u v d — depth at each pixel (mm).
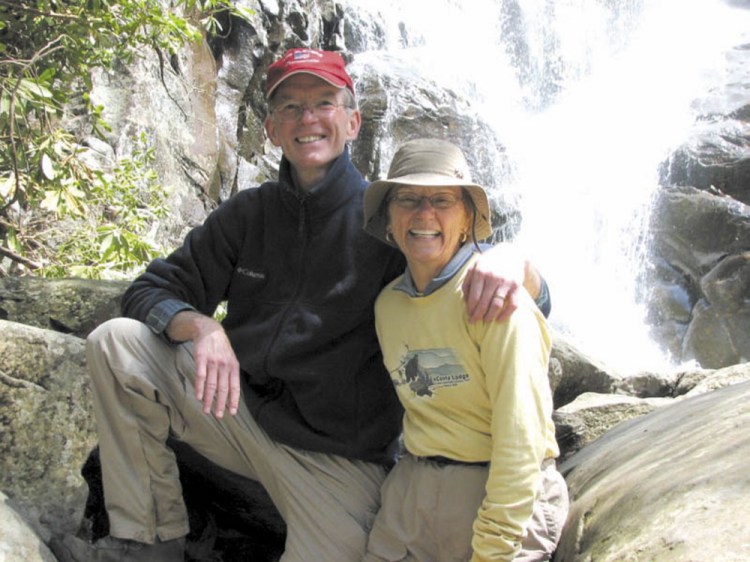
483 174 11203
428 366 2404
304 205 2691
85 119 6625
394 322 2502
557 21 14188
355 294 2652
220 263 2814
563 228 11445
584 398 4289
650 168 11336
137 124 7441
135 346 2592
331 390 2666
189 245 2834
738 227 10312
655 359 10133
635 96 12797
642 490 2127
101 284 4152
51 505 2814
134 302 2723
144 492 2613
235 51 10000
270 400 2705
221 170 9062
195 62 9117
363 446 2699
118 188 5395
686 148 11016
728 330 9773
